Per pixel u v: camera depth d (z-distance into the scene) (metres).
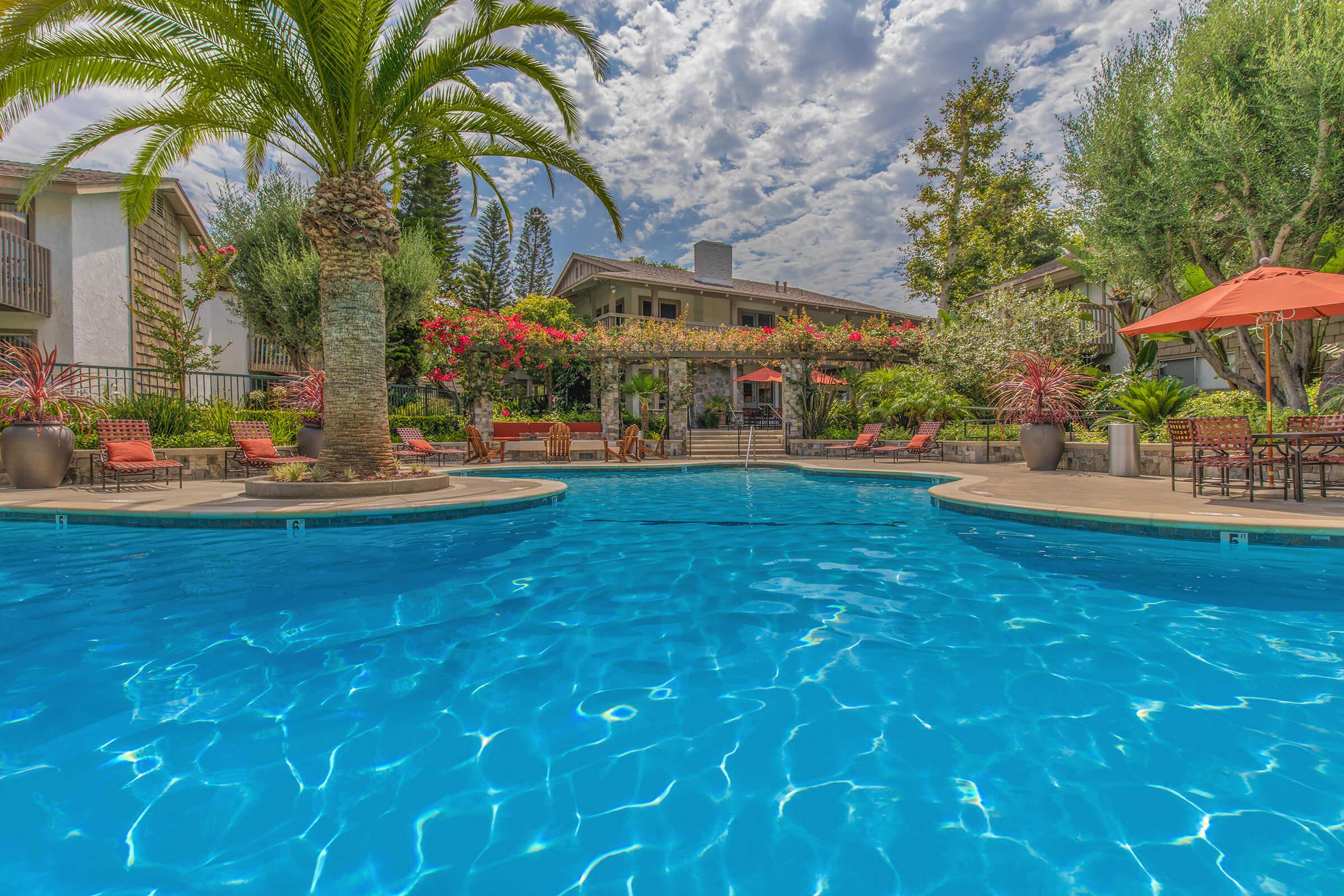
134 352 16.06
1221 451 6.88
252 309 17.58
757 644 3.37
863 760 2.24
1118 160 10.52
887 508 8.18
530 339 17.08
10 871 1.68
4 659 3.16
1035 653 3.18
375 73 8.27
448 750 2.33
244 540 6.15
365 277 8.44
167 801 2.00
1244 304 6.50
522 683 2.91
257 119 8.46
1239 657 3.07
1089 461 10.67
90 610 3.94
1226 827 1.83
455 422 17.19
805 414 18.00
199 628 3.63
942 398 15.59
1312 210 9.12
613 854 1.77
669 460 15.86
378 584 4.61
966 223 25.91
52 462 9.12
